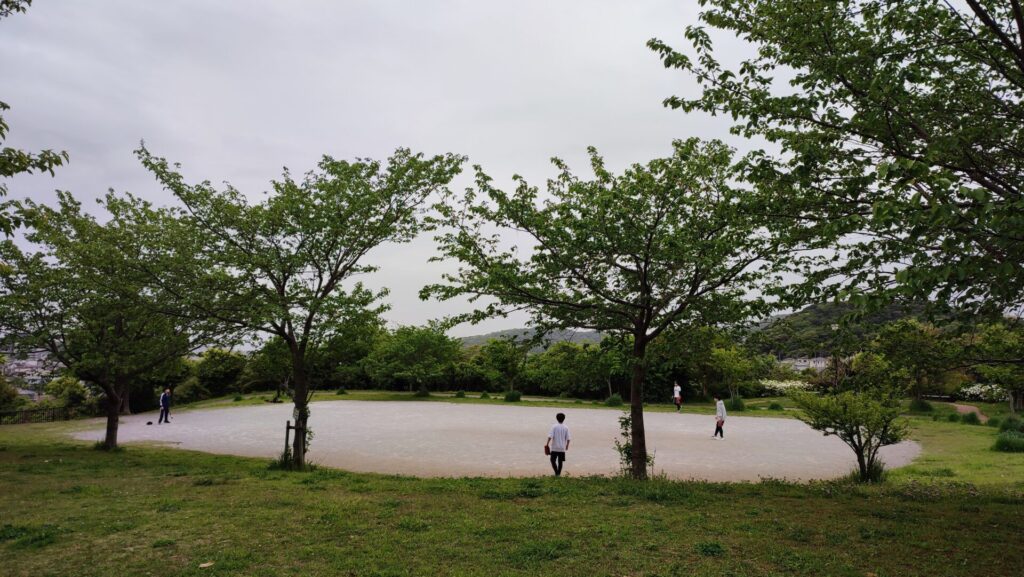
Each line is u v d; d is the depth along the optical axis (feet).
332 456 54.44
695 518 25.91
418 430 77.15
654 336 37.04
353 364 51.11
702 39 23.53
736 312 33.35
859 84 21.94
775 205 25.21
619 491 32.50
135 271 43.52
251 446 63.16
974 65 24.07
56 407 108.99
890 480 40.60
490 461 51.62
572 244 34.01
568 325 37.01
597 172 35.42
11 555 20.84
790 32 23.50
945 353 24.52
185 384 149.89
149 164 42.39
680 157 32.71
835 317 26.18
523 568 19.35
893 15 21.76
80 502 29.84
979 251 16.63
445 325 37.68
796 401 43.04
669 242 31.53
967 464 49.01
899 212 15.99
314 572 19.01
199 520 25.76
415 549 21.42
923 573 18.78
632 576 18.57
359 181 45.55
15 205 22.61
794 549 21.34
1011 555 20.54
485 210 36.14
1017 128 23.20
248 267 42.60
